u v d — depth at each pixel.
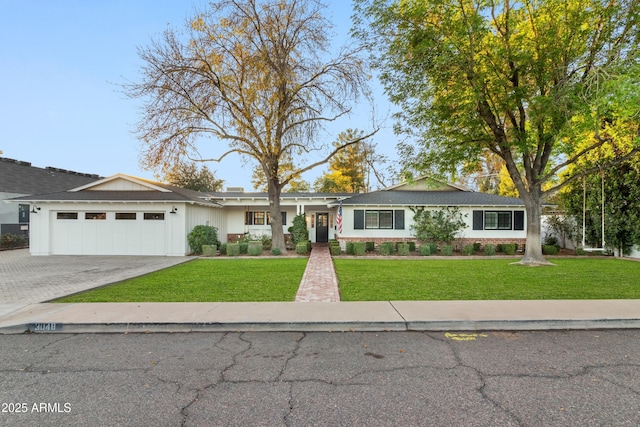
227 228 23.66
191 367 4.05
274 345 4.81
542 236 20.38
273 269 11.82
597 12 10.72
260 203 21.80
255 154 17.02
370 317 5.77
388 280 9.47
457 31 11.27
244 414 3.01
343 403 3.19
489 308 6.31
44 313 6.06
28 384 3.60
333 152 17.69
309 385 3.56
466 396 3.31
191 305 6.63
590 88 9.77
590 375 3.78
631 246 16.09
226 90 16.48
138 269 11.89
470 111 11.95
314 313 6.04
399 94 12.91
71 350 4.64
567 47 11.12
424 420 2.89
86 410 3.08
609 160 15.03
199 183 35.19
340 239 19.03
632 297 7.25
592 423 2.83
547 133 11.81
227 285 8.77
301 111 16.52
